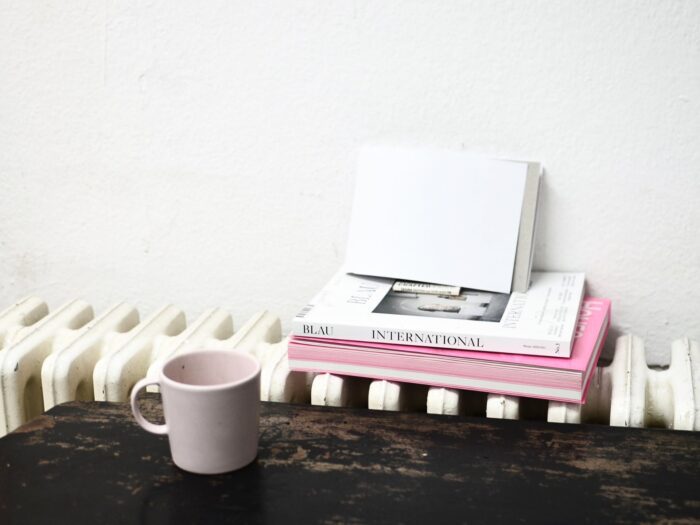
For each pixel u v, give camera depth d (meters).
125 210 1.07
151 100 1.02
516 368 0.77
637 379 0.83
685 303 0.95
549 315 0.83
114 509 0.62
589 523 0.60
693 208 0.91
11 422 0.91
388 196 0.94
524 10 0.89
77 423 0.75
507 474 0.67
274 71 0.98
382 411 0.78
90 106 1.04
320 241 1.03
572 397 0.76
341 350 0.82
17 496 0.64
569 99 0.91
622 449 0.71
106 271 1.11
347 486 0.65
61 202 1.09
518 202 0.90
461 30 0.91
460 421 0.76
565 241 0.95
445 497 0.64
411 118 0.96
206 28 0.98
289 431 0.74
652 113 0.89
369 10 0.93
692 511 0.62
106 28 1.01
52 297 1.13
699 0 0.85
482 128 0.94
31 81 1.05
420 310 0.85
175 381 0.69
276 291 1.06
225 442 0.66
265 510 0.62
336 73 0.96
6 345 0.95
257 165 1.02
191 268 1.08
